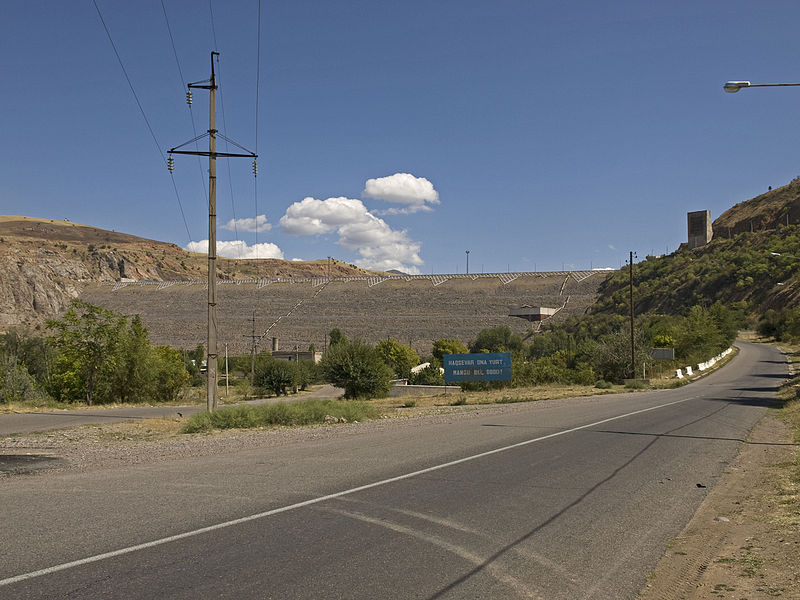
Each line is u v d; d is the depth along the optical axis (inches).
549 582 207.9
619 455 492.4
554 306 6491.1
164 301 7593.5
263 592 190.9
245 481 368.2
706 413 910.4
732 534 273.0
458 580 205.9
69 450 530.9
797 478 390.0
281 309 7096.5
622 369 2335.1
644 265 7352.4
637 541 260.8
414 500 321.7
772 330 4598.9
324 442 568.7
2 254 7687.0
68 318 1470.2
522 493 344.5
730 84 629.9
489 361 1780.3
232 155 948.0
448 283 7559.1
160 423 886.4
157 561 219.0
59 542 240.2
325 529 263.4
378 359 1766.7
